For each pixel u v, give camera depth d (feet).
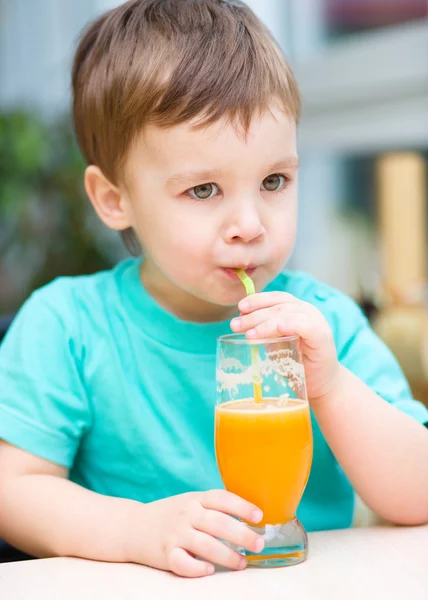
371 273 7.72
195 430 3.69
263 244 3.18
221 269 3.19
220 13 3.51
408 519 3.11
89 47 3.83
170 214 3.20
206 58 3.22
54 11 11.60
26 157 9.88
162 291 3.74
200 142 3.06
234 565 2.55
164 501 2.82
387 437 3.11
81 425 3.61
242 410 2.63
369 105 7.80
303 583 2.40
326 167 8.32
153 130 3.18
